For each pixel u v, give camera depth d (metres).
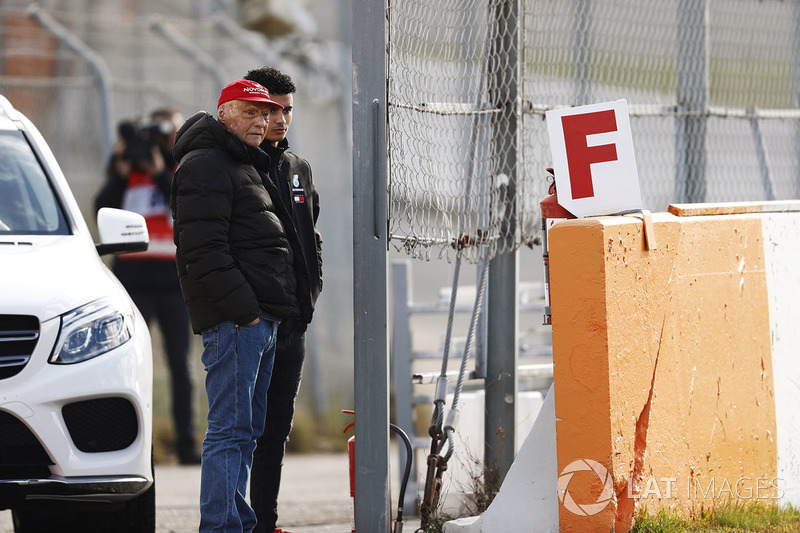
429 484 21.89
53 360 19.55
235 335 19.12
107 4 55.84
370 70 19.33
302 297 20.53
